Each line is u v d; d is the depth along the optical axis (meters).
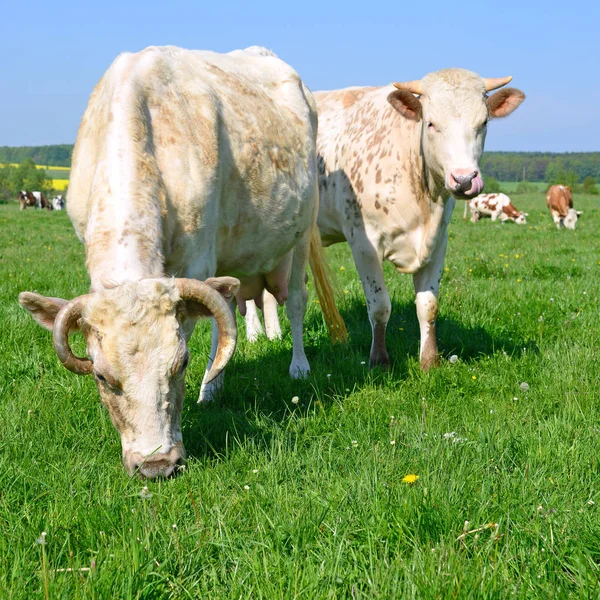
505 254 12.78
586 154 149.12
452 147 4.96
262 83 5.54
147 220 3.74
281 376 5.44
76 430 4.07
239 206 4.88
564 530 2.82
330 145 6.46
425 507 2.96
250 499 3.23
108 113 4.03
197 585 2.63
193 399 4.86
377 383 5.22
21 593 2.46
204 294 3.36
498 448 3.71
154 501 3.18
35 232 19.27
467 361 5.75
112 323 3.18
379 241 5.86
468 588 2.41
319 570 2.59
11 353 5.56
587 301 7.46
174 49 4.90
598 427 4.02
